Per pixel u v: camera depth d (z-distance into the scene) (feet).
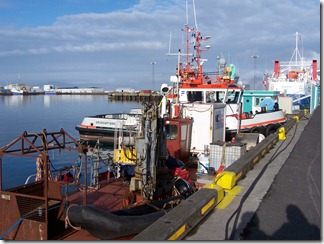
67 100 342.03
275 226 16.97
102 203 26.55
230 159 34.47
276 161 33.53
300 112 99.25
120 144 34.63
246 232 16.19
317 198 21.61
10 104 258.57
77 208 20.54
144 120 26.09
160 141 26.30
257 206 19.95
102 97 439.22
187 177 30.30
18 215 22.82
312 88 120.16
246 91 80.74
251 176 27.04
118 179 33.55
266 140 41.34
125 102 297.53
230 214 18.54
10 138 88.58
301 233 16.19
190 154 40.14
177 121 36.94
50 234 22.08
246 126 61.31
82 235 21.98
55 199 25.73
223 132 44.52
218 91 53.21
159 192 26.27
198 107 40.24
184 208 16.49
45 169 21.89
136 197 25.20
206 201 18.20
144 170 25.00
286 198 21.52
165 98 44.29
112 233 19.76
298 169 29.96
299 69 139.23
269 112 64.85
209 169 34.37
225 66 58.44
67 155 67.51
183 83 53.88
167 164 31.60
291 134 55.72
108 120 80.48
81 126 83.30
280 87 122.83
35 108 212.64
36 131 102.27
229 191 22.71
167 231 13.75
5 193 23.38
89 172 46.39
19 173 56.80
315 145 43.88
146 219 20.68
